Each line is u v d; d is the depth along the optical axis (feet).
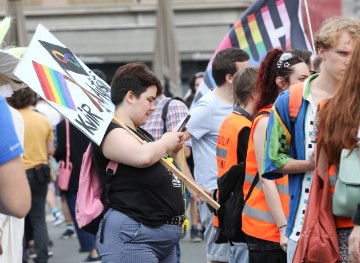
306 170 18.95
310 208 17.33
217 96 26.76
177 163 21.42
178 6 106.52
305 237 17.21
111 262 19.76
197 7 106.52
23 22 63.00
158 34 65.46
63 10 107.04
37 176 37.32
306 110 19.06
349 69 16.42
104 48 107.24
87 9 106.83
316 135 17.78
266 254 22.24
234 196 22.85
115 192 19.84
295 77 21.89
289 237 19.43
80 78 19.51
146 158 19.33
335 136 16.35
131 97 20.13
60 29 107.04
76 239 47.03
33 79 17.78
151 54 107.04
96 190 20.27
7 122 13.58
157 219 19.77
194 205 44.37
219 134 24.18
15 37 62.54
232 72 26.37
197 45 107.04
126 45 107.04
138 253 19.71
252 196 22.31
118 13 107.04
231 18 106.42
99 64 108.06
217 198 24.61
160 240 19.94
